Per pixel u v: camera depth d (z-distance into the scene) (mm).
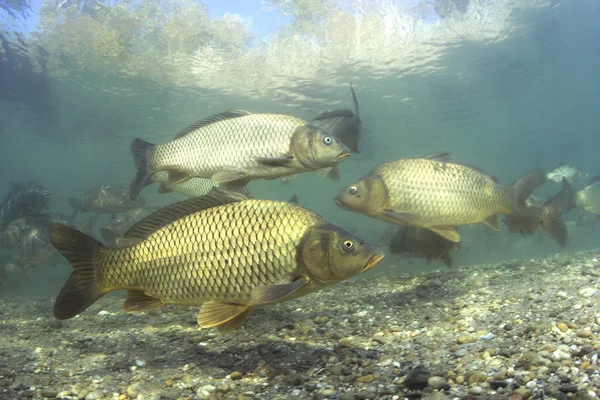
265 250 863
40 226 2600
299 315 1506
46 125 7527
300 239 856
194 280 884
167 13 4516
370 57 5391
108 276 915
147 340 1332
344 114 1637
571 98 8430
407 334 1186
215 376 998
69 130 7699
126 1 4355
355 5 4660
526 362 860
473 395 778
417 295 1647
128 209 3031
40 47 5098
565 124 10711
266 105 6656
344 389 875
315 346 1146
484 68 6094
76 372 1058
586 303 1156
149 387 946
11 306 2354
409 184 1307
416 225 1347
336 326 1348
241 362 1073
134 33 4758
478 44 5438
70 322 1664
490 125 9156
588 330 944
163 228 908
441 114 7684
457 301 1479
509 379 808
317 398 841
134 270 907
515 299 1358
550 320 1084
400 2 4672
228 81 5770
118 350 1244
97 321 1659
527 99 7816
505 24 5195
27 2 4352
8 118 7309
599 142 14469
